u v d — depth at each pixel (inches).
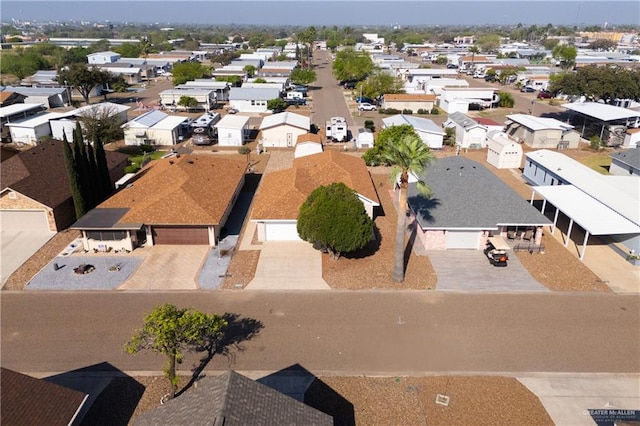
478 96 3474.4
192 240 1331.2
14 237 1380.4
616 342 935.0
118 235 1286.9
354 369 860.0
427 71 4690.0
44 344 926.4
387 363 874.8
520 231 1371.8
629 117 2417.6
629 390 815.7
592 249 1328.7
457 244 1312.7
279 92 3459.6
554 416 759.1
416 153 1022.4
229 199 1461.6
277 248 1315.2
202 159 1718.8
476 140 2436.0
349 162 1724.9
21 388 653.3
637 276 1182.3
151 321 740.0
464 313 1023.0
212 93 3508.9
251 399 587.8
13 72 4781.0
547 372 853.8
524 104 3627.0
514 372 853.2
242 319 1002.7
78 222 1273.4
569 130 2401.6
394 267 1134.4
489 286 1128.8
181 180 1457.9
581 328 975.6
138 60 5344.5
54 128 2512.3
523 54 6727.4
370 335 952.3
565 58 5546.3
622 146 2422.5
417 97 3353.8
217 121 2773.1
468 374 848.3
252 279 1157.7
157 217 1289.4
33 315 1016.9
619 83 2603.3
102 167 1492.4
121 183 1616.6
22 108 2696.9
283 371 855.7
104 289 1115.9
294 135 2443.4
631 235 1266.0
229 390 582.2
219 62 6136.8
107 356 894.4
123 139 2475.4
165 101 3376.0
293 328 973.8
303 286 1127.0
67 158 1310.3
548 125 2437.3
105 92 3961.6
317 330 967.6
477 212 1315.2
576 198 1417.3
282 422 573.6
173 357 753.6
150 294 1096.2
